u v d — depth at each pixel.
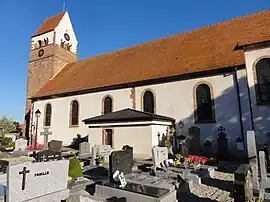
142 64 21.38
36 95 26.84
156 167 10.81
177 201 7.08
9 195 5.89
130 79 20.05
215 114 15.67
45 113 25.75
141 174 9.22
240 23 19.38
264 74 13.96
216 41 18.81
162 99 18.14
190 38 21.30
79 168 9.23
